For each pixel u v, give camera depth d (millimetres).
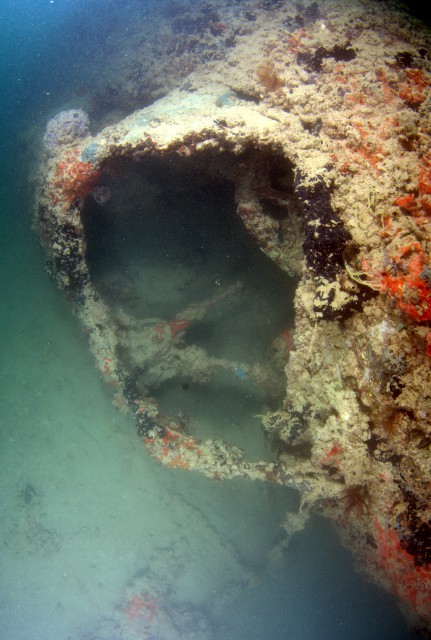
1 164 8914
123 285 6754
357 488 3545
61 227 4660
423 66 4055
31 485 5883
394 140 3391
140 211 6570
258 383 6105
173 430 4582
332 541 5684
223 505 5871
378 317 2906
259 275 6305
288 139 3660
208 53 6387
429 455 2852
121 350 5719
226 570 5754
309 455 4156
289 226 4434
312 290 3316
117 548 5750
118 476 5848
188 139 3865
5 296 6941
